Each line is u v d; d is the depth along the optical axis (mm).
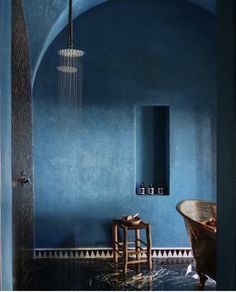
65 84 3662
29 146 3072
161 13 3727
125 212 3686
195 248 2705
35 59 3369
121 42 3707
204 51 3740
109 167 3693
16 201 2107
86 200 3678
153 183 3889
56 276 3047
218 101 1224
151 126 3900
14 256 2006
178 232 3703
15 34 2096
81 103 3680
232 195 1100
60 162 3660
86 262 3482
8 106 1591
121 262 3480
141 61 3717
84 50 3684
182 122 3729
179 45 3730
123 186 3697
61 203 3656
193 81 3734
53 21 3211
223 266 1184
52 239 3646
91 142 3688
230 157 1113
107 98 3701
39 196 3637
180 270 3248
